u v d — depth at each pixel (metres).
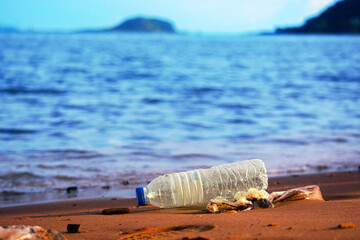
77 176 2.04
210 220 1.27
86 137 2.93
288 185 1.81
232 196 1.45
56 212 1.57
